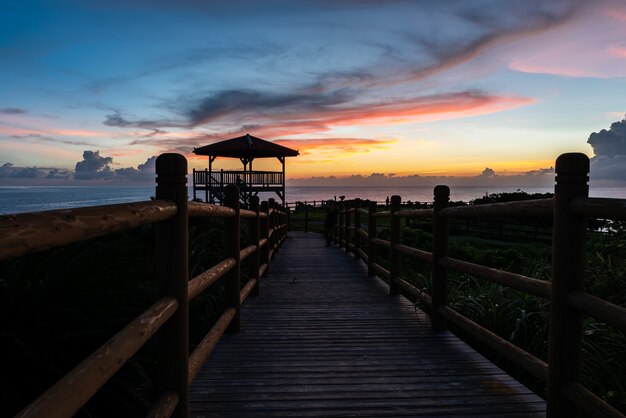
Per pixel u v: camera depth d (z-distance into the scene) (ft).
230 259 13.92
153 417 6.21
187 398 7.64
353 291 21.29
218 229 25.02
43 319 7.16
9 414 6.34
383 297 19.85
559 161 7.35
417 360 11.78
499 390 9.89
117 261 7.85
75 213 4.11
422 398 9.51
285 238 52.65
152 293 8.57
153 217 6.19
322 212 118.93
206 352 10.08
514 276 9.38
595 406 6.55
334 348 12.78
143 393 8.45
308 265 30.53
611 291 15.12
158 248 7.43
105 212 4.69
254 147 74.69
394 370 11.09
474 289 17.85
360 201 33.55
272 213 34.76
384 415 8.75
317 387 10.07
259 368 11.23
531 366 8.68
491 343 10.41
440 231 14.34
